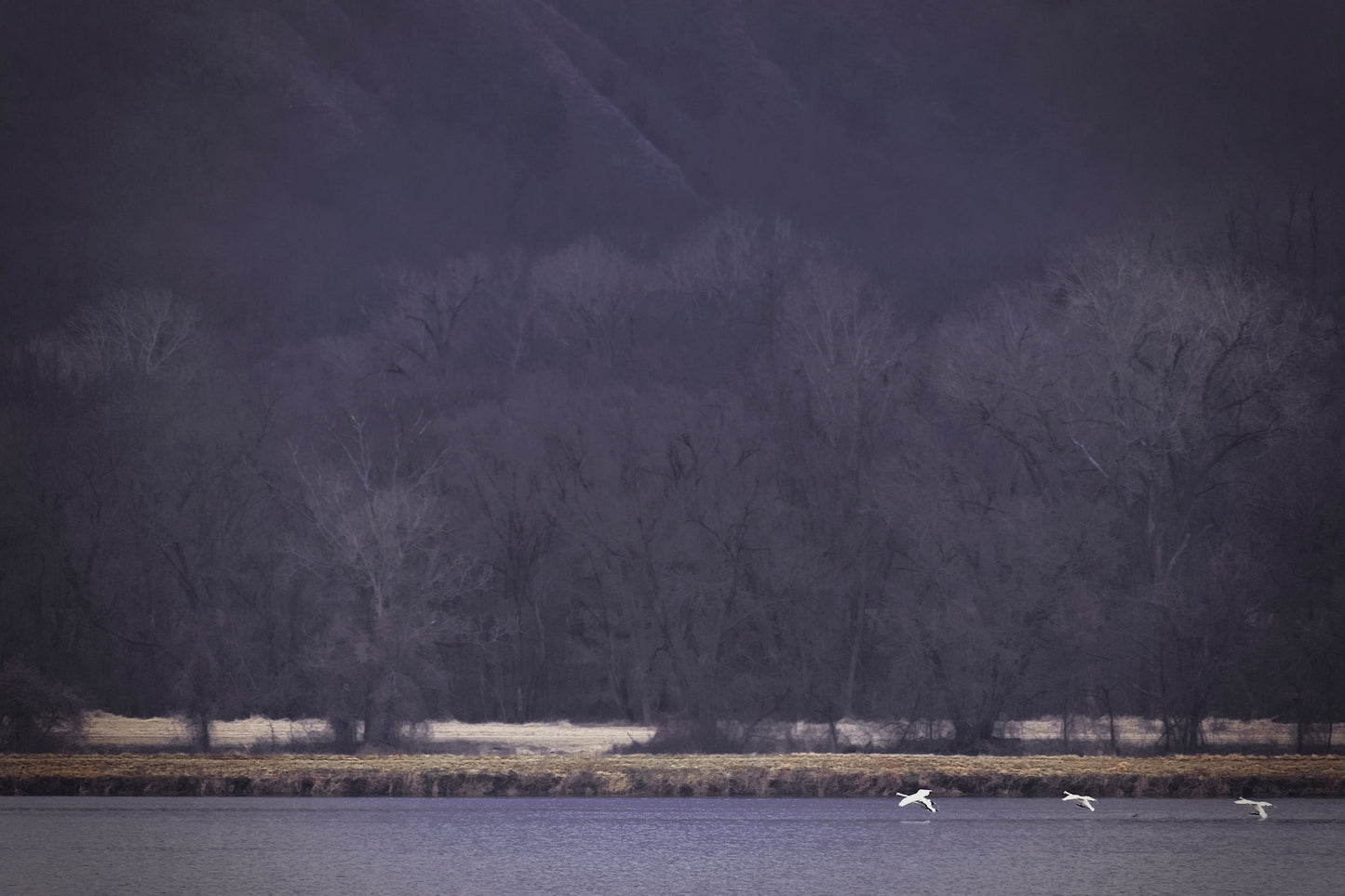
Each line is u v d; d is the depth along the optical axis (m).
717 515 136.38
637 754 104.75
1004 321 140.75
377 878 66.81
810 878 67.06
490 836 75.62
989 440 138.00
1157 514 124.19
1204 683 107.88
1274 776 87.62
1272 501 125.69
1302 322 139.62
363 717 108.75
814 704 128.88
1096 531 113.38
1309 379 133.00
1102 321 131.75
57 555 136.75
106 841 74.25
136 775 87.38
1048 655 108.75
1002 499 122.69
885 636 121.81
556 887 65.44
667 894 64.31
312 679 116.69
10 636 134.00
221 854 71.31
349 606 114.88
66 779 87.00
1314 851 72.69
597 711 140.50
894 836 76.25
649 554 135.50
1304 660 109.12
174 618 132.00
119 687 132.62
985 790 86.62
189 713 113.75
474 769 88.88
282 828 77.81
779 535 138.25
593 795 87.00
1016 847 73.88
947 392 136.12
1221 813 82.38
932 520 120.31
